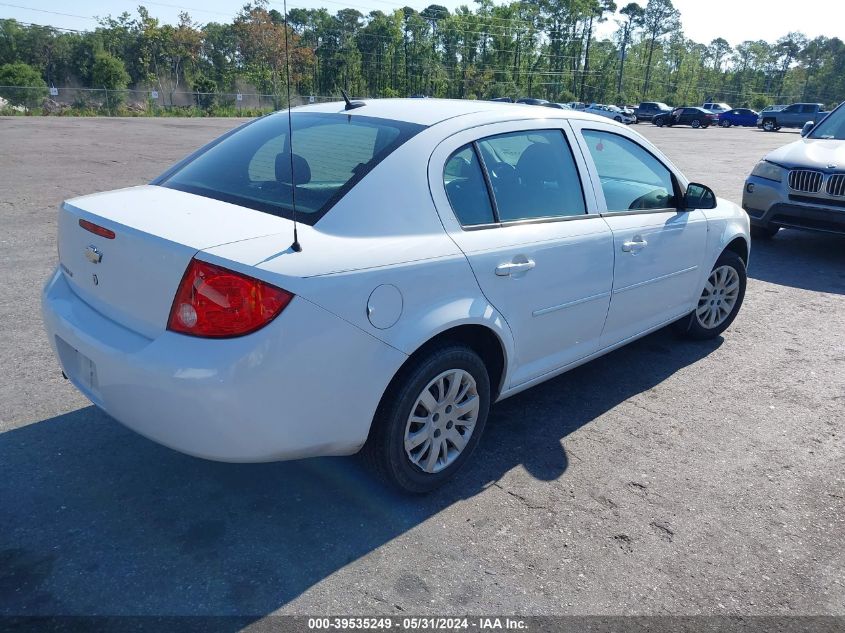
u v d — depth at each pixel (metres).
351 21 89.94
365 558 2.60
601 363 4.63
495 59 101.81
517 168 3.25
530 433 3.63
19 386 3.82
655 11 123.06
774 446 3.61
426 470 2.94
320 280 2.36
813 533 2.89
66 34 69.25
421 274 2.65
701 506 3.04
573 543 2.75
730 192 12.00
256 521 2.78
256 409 2.30
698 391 4.25
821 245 8.68
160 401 2.32
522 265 3.06
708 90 127.88
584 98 105.88
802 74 133.25
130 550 2.58
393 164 2.77
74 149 16.50
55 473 3.04
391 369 2.59
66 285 2.94
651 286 4.05
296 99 13.98
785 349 5.02
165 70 68.06
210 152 3.37
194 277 2.28
